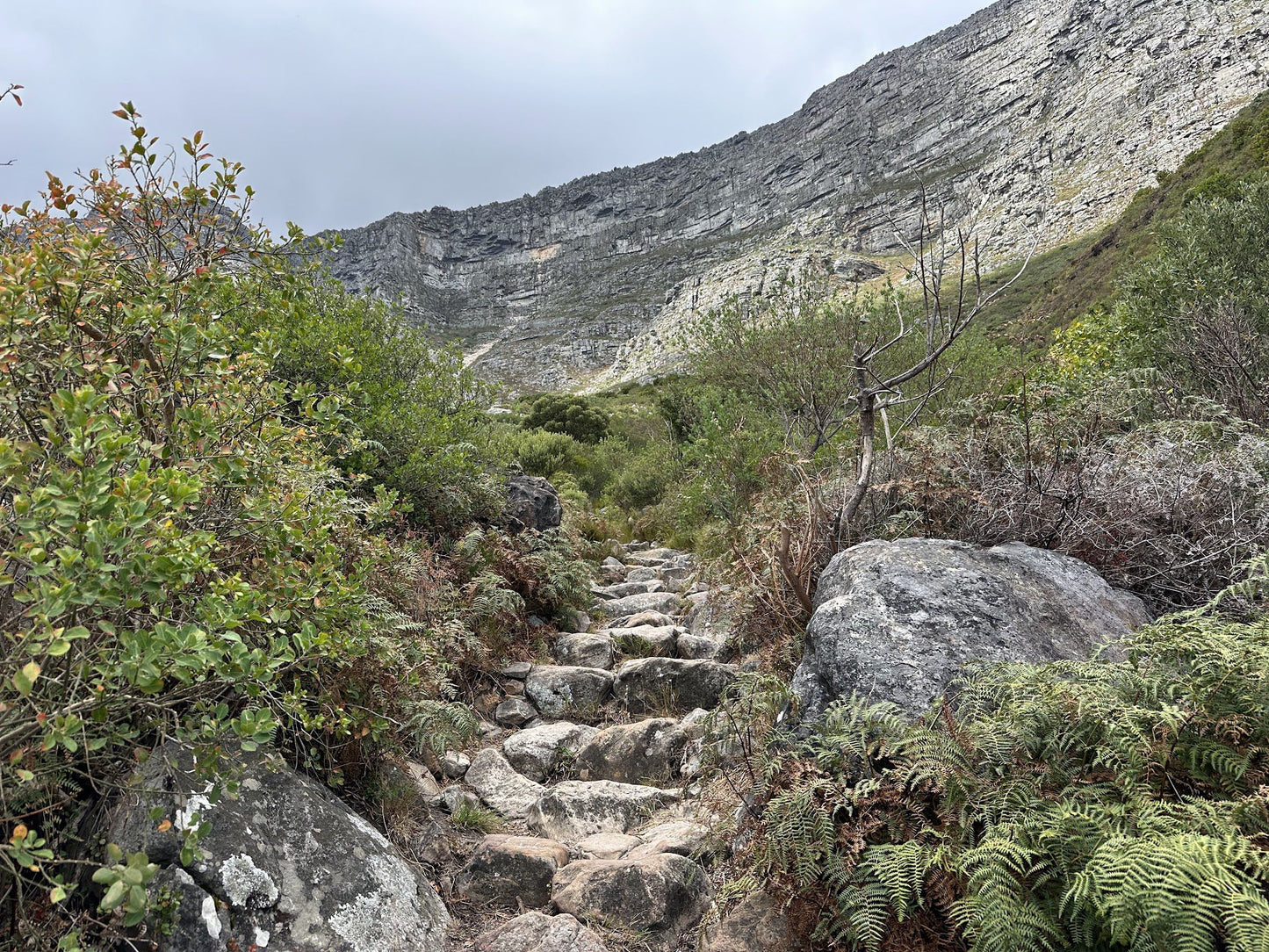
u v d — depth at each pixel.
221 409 2.41
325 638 2.22
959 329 4.00
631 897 2.74
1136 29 117.12
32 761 1.87
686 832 3.24
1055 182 108.00
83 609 1.86
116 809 2.20
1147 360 7.77
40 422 2.10
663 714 4.87
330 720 2.89
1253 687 2.18
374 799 3.21
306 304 6.00
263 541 2.65
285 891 2.28
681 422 15.12
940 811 2.30
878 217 132.88
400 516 5.82
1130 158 97.31
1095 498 4.12
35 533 1.60
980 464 4.63
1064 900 1.81
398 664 3.53
